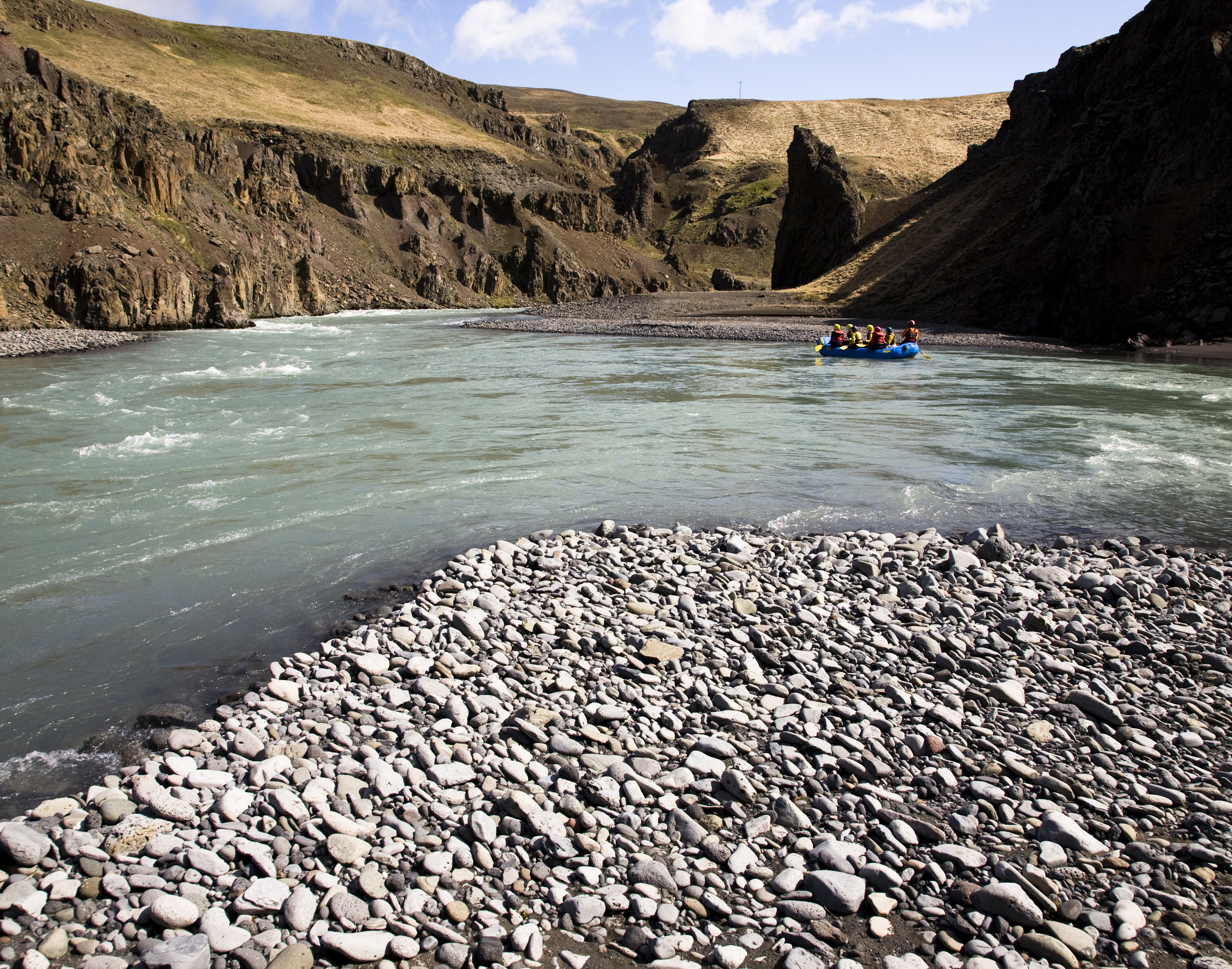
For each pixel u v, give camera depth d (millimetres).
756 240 157000
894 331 52875
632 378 31125
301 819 5551
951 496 14711
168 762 6164
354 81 149125
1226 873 5266
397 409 23047
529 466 16484
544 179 138625
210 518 12727
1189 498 14617
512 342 48719
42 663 8094
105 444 17547
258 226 79750
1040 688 7738
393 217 110875
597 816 5699
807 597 9727
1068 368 34125
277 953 4434
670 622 9031
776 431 20422
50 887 4863
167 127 71188
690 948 4617
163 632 8812
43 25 114875
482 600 9336
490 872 5160
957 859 5309
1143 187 47688
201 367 32875
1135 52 55469
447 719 6910
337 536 12023
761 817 5734
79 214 55219
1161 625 9320
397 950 4496
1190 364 35062
